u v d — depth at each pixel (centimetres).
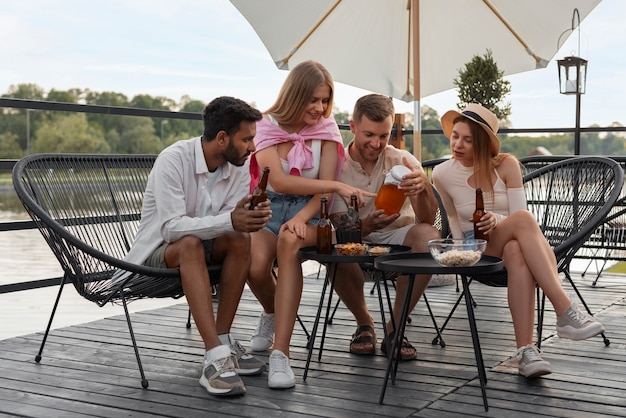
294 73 285
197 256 251
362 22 464
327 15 457
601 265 448
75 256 266
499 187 294
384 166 295
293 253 261
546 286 255
